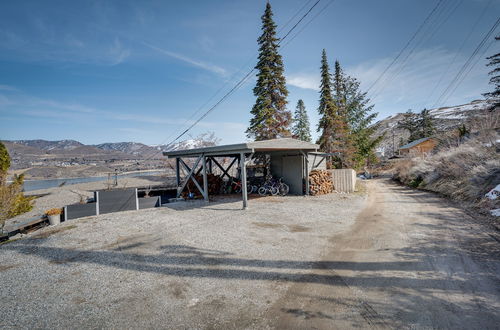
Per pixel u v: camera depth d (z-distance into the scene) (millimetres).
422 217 8258
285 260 4961
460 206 9547
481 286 3723
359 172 35344
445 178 13805
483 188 9727
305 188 14828
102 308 3480
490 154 11461
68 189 23156
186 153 13453
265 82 19891
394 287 3777
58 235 7383
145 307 3467
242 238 6461
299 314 3176
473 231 6453
